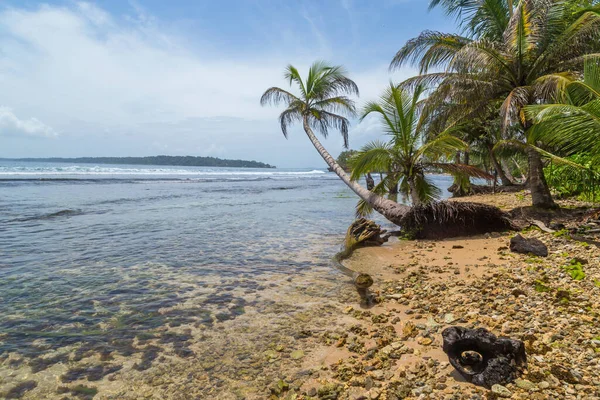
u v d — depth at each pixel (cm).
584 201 1290
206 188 3384
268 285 632
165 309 521
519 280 563
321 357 377
